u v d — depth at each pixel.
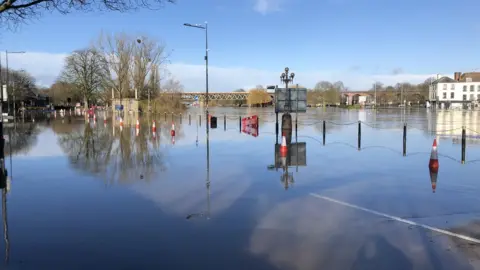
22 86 91.31
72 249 5.49
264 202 7.91
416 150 16.05
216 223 6.57
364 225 6.46
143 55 66.44
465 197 8.30
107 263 5.02
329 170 11.51
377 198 8.23
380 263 4.99
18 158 14.44
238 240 5.79
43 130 29.48
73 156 14.84
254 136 23.03
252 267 4.88
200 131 27.27
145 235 6.03
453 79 131.75
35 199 8.30
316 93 134.62
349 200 8.05
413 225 6.45
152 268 4.86
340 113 71.31
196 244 5.64
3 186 9.60
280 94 23.33
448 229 6.26
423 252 5.34
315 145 18.00
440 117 52.38
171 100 68.56
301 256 5.20
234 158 13.99
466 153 14.98
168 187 9.34
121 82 66.50
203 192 8.80
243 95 158.62
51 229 6.35
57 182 10.02
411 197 8.31
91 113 70.75
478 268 4.85
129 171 11.50
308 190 8.95
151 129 29.48
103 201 8.07
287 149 16.50
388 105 134.38
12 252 5.39
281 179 10.21
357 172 11.17
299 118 50.03
